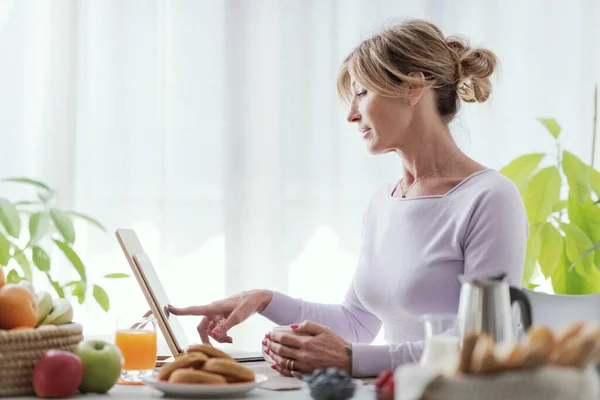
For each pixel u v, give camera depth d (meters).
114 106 3.00
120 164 3.00
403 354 1.48
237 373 1.27
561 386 0.87
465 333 1.12
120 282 2.97
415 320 1.78
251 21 3.11
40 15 2.98
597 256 2.54
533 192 2.63
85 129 3.00
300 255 3.12
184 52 3.07
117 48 3.01
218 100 3.09
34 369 1.22
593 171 2.66
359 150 3.17
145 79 3.03
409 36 1.81
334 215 3.13
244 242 3.08
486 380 0.88
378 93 1.80
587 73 3.32
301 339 1.49
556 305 1.63
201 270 3.05
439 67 1.80
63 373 1.20
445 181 1.81
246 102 3.10
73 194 2.96
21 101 2.96
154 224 3.02
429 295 1.74
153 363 1.45
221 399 1.24
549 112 3.30
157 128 3.03
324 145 3.14
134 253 1.61
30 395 1.23
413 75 1.79
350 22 3.17
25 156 2.96
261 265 3.09
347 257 3.15
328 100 3.14
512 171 2.67
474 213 1.71
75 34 2.97
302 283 3.12
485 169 1.80
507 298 1.14
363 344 1.50
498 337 1.11
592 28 3.32
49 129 2.96
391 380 1.10
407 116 1.82
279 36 3.12
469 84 1.89
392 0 3.19
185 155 3.06
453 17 3.23
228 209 3.07
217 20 3.09
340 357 1.48
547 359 0.88
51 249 2.91
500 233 1.66
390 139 1.84
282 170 3.10
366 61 1.80
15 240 2.89
